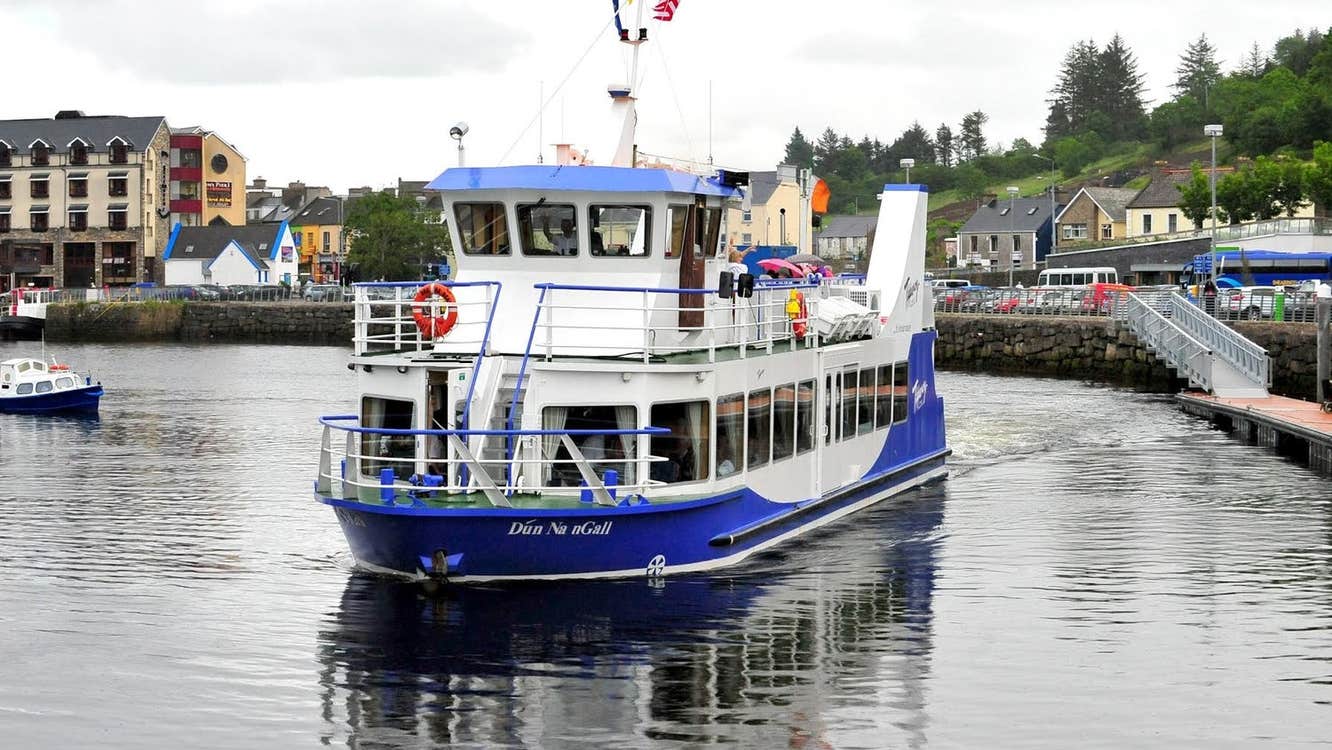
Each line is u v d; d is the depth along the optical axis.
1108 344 67.94
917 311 33.62
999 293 82.75
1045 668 19.81
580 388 22.41
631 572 23.12
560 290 24.16
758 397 25.12
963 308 83.81
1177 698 18.67
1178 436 43.00
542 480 22.50
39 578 24.91
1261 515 30.17
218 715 18.12
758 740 17.23
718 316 25.91
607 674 19.42
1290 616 22.33
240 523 29.83
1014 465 37.03
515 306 24.33
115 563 25.98
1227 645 20.86
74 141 131.75
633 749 16.97
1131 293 67.69
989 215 141.38
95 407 55.41
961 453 39.22
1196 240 104.75
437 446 22.97
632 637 20.88
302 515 30.77
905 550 26.55
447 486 21.88
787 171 40.31
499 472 22.70
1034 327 72.12
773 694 18.73
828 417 28.44
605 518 22.02
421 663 19.86
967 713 18.12
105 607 22.92
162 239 137.00
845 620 21.91
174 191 140.50
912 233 32.88
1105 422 46.47
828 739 17.27
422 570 22.41
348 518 22.59
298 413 53.06
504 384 22.86
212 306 111.94
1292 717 18.03
